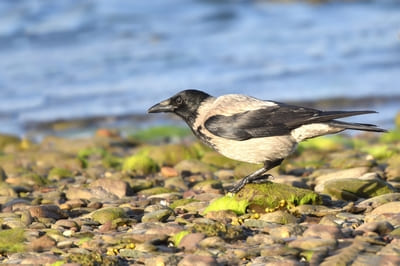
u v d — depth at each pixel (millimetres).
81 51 30672
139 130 23125
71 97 26078
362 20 35469
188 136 22062
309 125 10719
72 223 10406
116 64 29234
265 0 37719
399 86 26375
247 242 9211
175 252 9078
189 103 11523
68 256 8844
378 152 15875
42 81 27516
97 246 9414
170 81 27453
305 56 30156
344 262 8258
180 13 35938
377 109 24312
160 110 11625
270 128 10812
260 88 26594
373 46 31219
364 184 11531
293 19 35906
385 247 8609
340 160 14938
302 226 9477
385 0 38812
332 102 25094
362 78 27406
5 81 27484
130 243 9367
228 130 10938
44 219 10727
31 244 9523
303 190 10812
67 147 19312
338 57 29984
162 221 10406
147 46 31422
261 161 11047
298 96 25719
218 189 12547
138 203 11672
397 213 9961
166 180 13867
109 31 33188
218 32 33906
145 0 36312
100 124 24047
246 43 32156
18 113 24922
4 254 9406
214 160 15836
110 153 18406
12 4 35156
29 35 32281
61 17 34281
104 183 12711
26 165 16859
